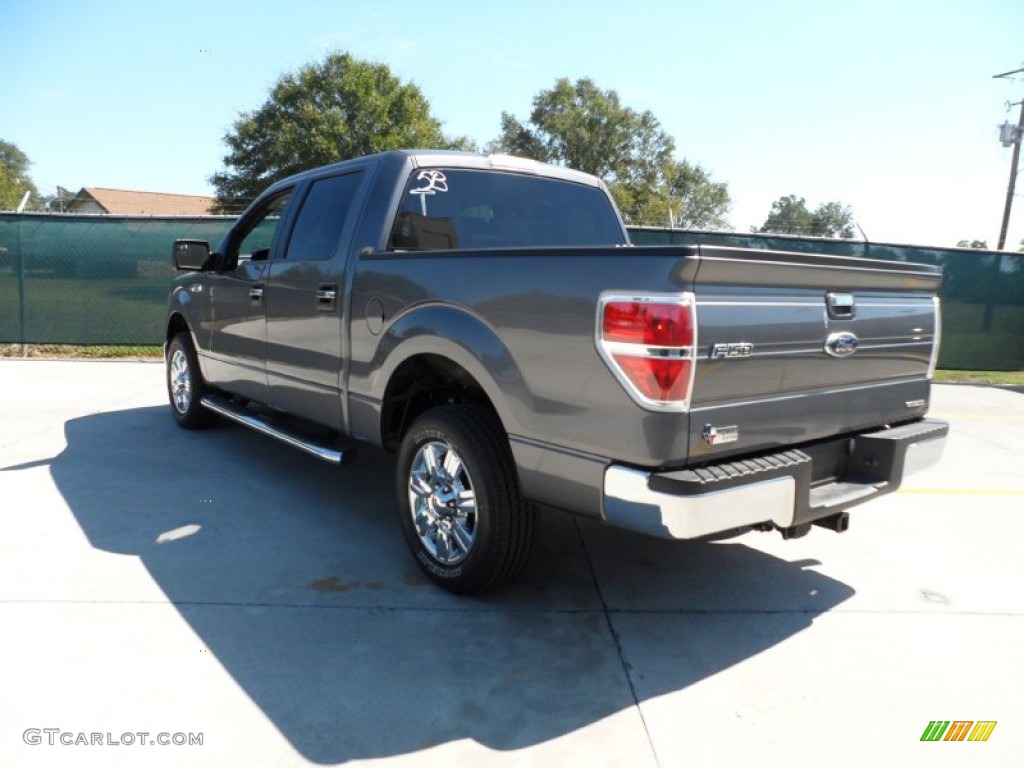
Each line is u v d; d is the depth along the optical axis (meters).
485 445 2.88
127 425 6.10
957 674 2.63
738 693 2.48
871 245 10.57
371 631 2.81
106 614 2.86
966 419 7.73
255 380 4.64
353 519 4.02
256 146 42.84
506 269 2.74
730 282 2.38
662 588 3.29
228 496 4.34
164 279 10.22
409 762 2.09
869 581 3.42
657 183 67.00
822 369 2.77
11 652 2.56
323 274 3.78
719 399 2.41
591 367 2.44
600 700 2.42
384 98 43.22
